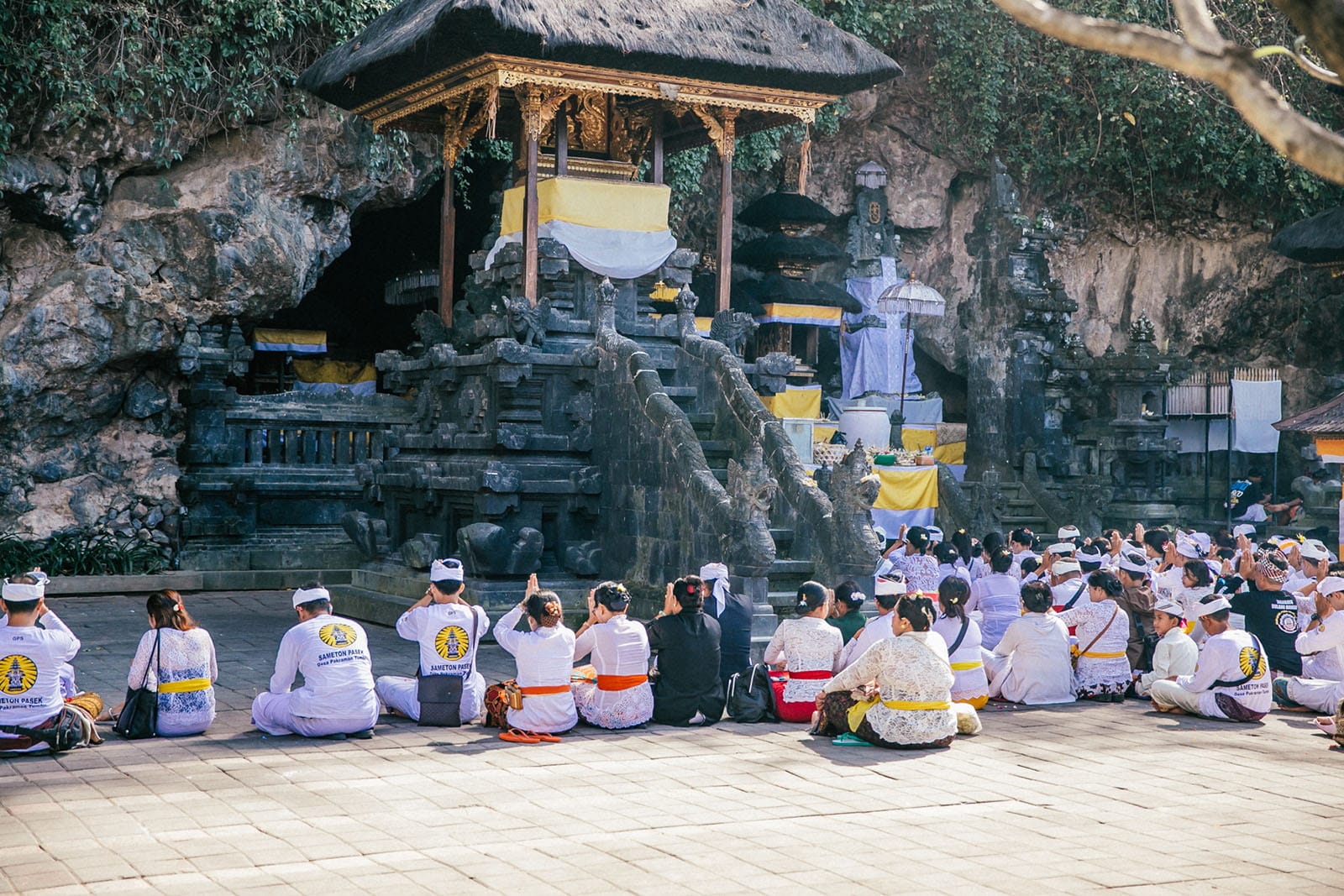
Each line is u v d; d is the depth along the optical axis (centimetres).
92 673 1251
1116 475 2352
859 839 688
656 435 1529
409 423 1897
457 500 1650
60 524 2014
